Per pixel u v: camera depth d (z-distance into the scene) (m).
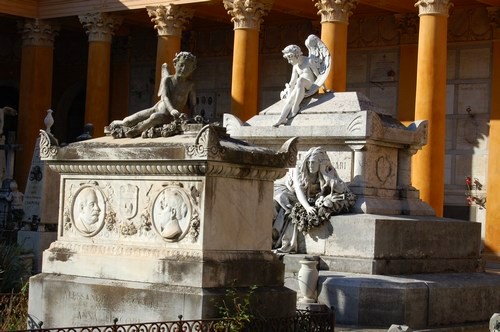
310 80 26.36
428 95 49.19
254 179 16.08
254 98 57.12
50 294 16.66
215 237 15.50
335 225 22.66
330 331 16.69
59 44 78.94
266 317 15.75
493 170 55.69
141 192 16.12
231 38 69.50
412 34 60.22
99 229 16.61
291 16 64.50
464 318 22.19
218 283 15.34
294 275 22.33
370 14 61.72
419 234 23.33
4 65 78.94
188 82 17.31
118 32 72.62
